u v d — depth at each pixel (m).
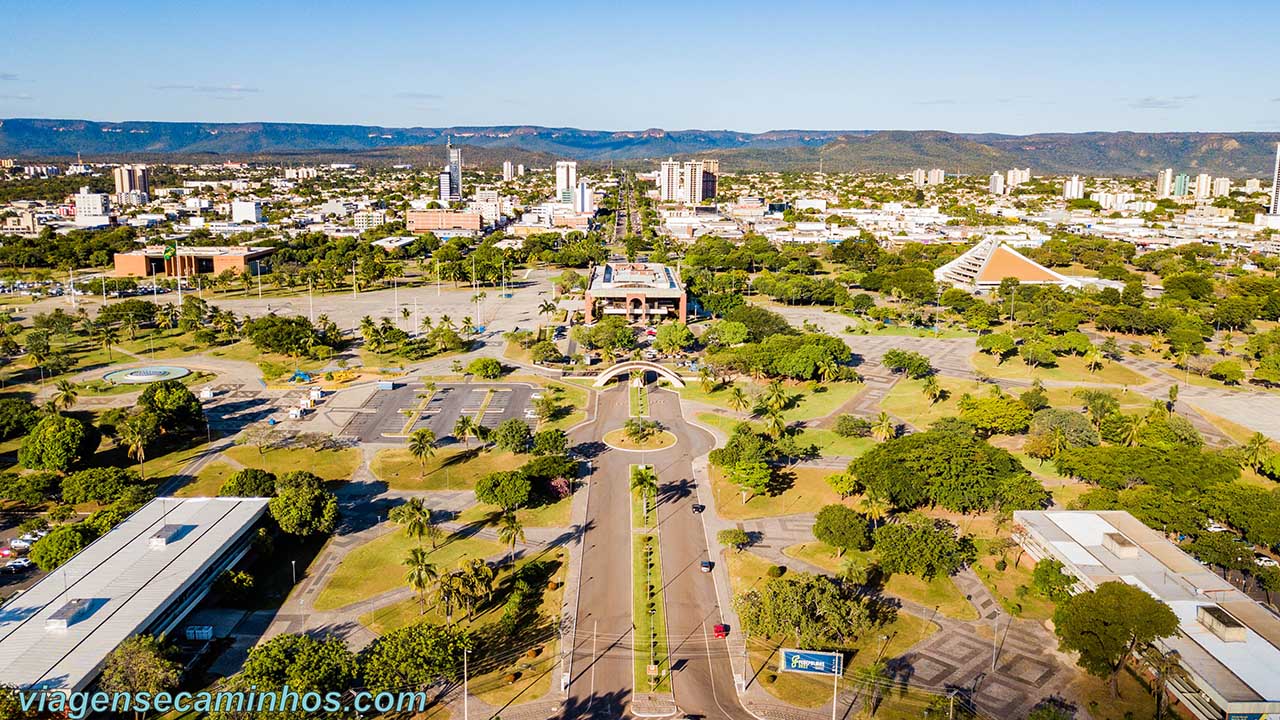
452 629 155.12
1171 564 177.50
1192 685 143.88
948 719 141.38
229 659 157.75
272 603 176.50
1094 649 148.88
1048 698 149.00
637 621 171.88
